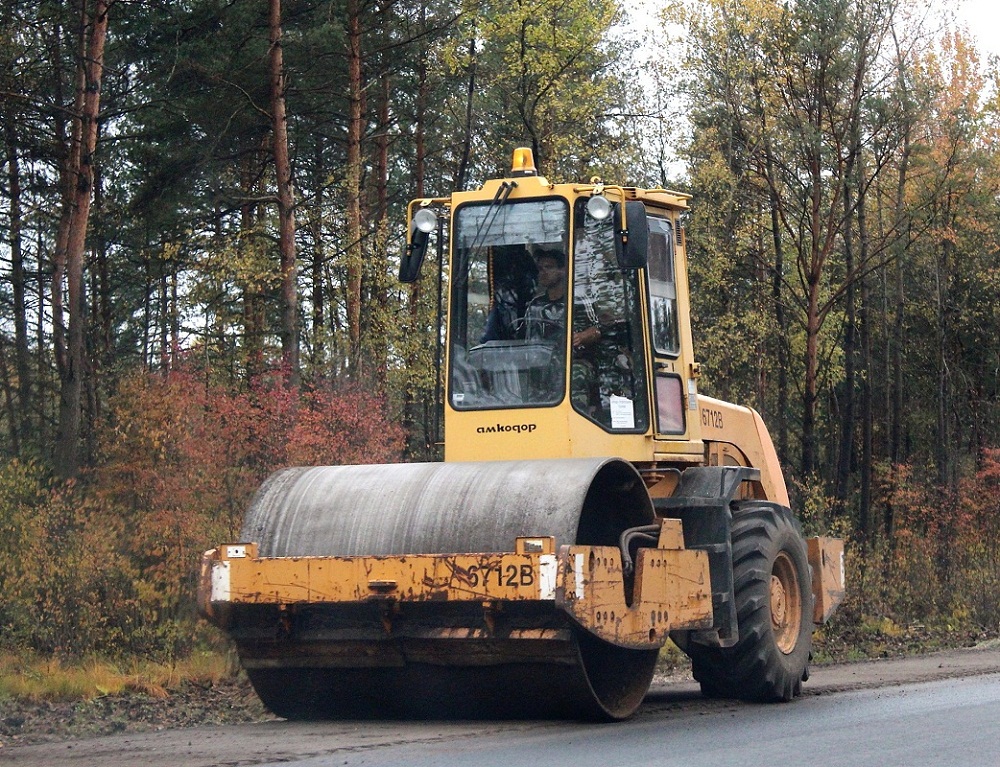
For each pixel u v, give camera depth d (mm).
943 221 40688
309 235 34000
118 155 31109
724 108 34188
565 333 11828
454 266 12234
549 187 12094
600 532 11531
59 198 32406
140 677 14859
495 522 10414
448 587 9984
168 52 27578
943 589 27250
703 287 36031
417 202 12477
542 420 11758
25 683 14172
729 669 12531
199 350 25375
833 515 32375
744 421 15125
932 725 10469
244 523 11281
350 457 19438
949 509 29672
